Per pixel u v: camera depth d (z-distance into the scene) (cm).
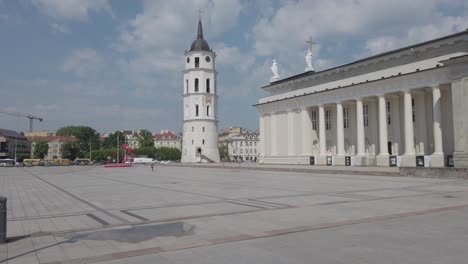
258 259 652
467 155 2656
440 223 943
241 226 952
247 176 3369
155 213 1209
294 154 5619
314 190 1866
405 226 912
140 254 703
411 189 1830
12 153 14712
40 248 760
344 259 643
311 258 653
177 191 1978
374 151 4669
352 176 2995
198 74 8712
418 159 3781
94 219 1121
